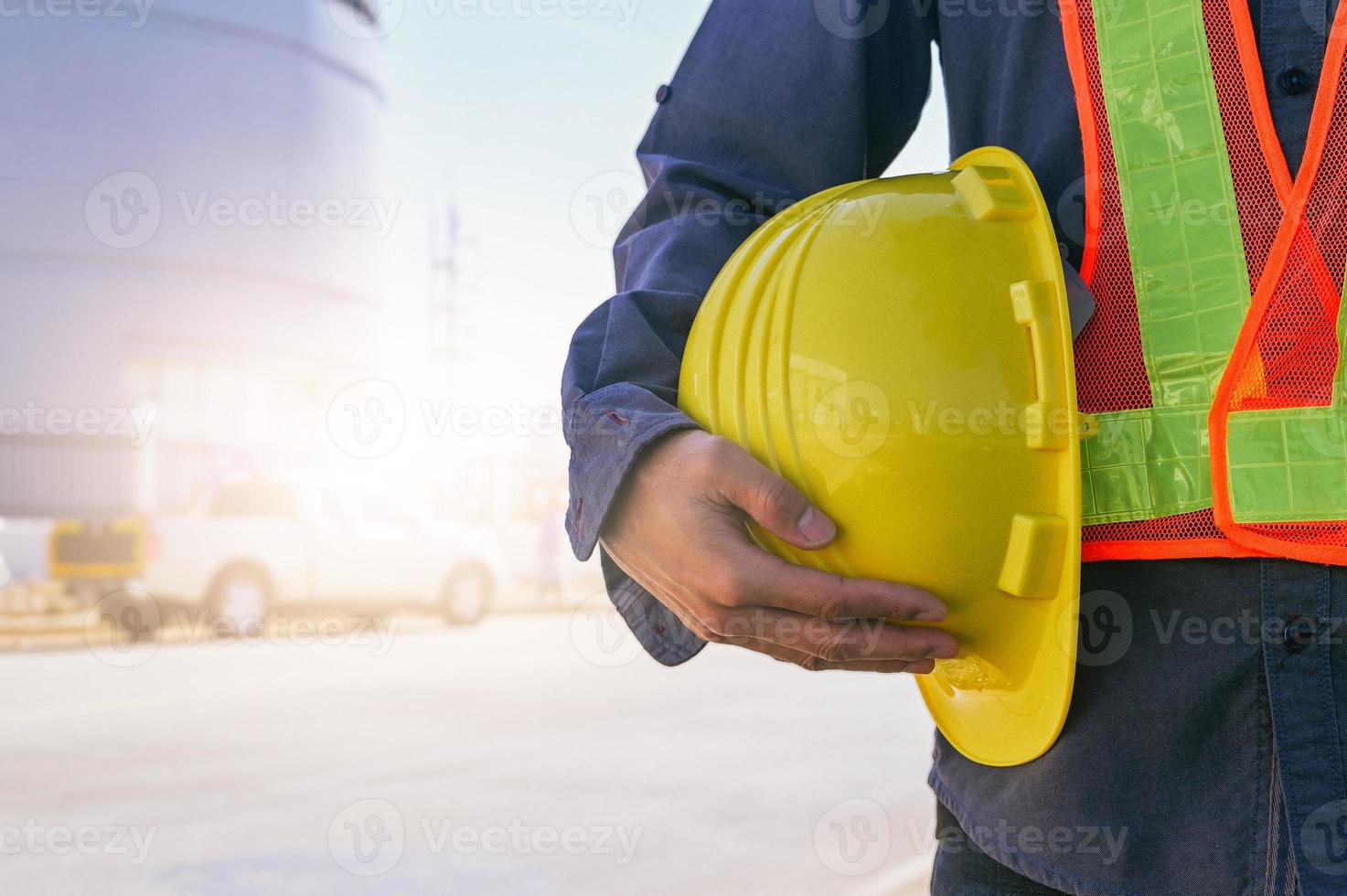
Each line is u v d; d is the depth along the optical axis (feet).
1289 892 2.58
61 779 14.82
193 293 58.49
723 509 2.81
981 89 3.28
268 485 33.47
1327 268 2.56
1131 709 2.76
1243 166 2.66
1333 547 2.53
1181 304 2.70
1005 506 2.80
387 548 35.27
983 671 3.01
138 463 48.70
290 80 61.87
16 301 55.21
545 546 48.11
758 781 14.70
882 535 2.83
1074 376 2.79
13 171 54.75
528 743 17.60
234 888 10.11
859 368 2.86
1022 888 3.03
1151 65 2.77
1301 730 2.58
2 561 31.53
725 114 3.59
